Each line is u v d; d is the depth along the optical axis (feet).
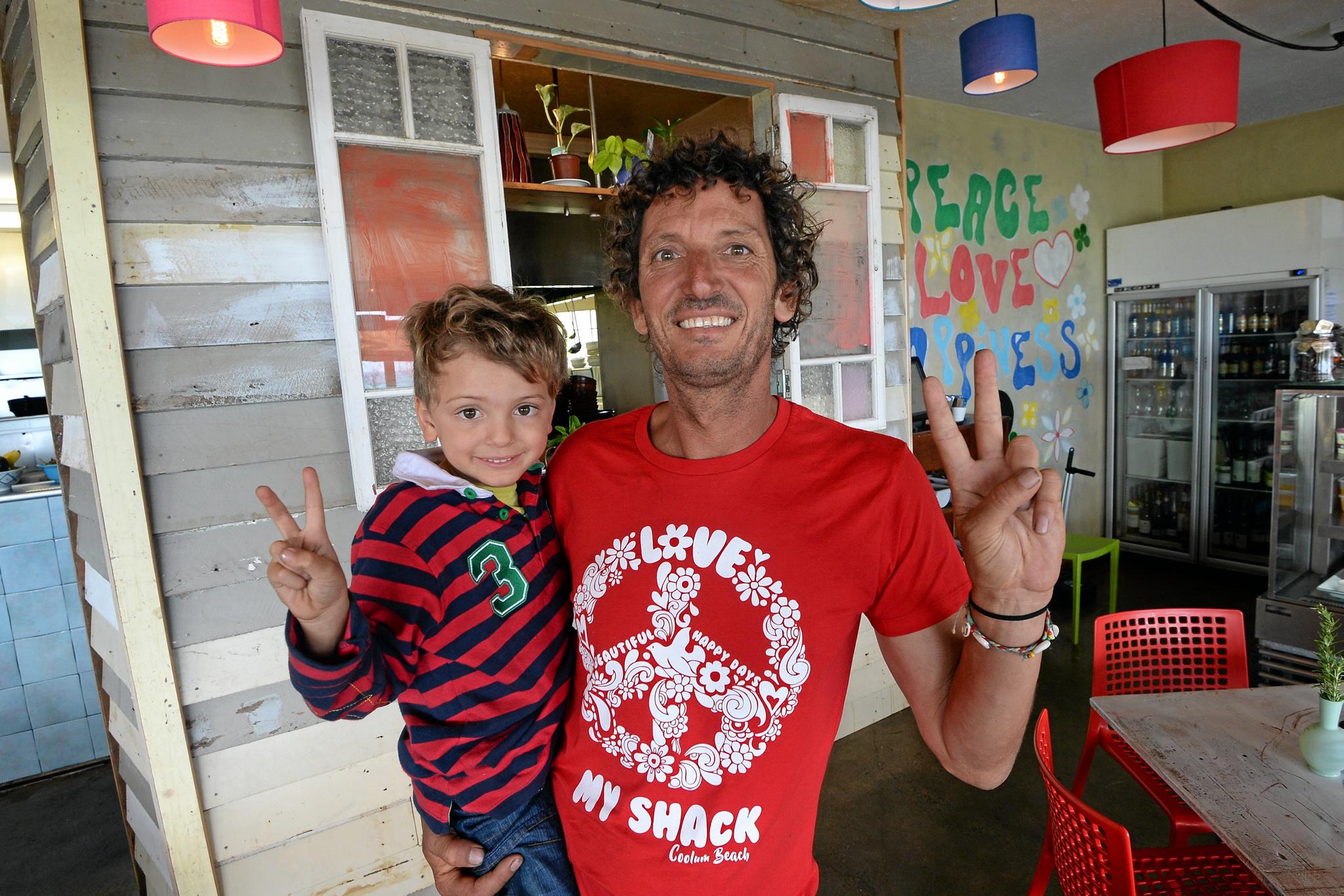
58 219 5.28
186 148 5.78
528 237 11.22
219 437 6.00
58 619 9.89
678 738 2.86
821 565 2.89
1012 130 14.71
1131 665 6.98
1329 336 9.23
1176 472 16.42
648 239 3.15
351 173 6.30
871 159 9.62
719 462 3.07
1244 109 14.88
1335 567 8.80
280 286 6.19
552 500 3.56
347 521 6.52
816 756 2.93
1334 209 13.71
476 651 3.22
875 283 9.78
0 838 8.70
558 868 3.32
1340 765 4.78
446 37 6.55
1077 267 16.20
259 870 6.35
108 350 5.47
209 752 6.09
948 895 6.93
